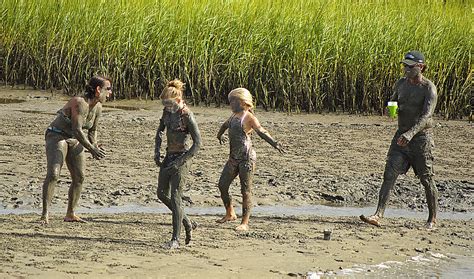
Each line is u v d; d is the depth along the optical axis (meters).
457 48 68.00
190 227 26.56
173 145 26.17
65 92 66.94
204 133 52.44
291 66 65.62
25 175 38.75
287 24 67.44
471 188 40.47
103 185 37.25
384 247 28.44
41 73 68.12
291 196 37.06
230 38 66.81
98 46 66.88
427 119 31.05
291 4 70.62
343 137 54.28
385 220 32.91
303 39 66.38
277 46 66.12
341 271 25.33
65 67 67.62
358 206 36.34
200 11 68.31
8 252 24.47
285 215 33.03
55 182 29.08
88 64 66.81
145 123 55.56
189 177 39.59
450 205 37.12
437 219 33.94
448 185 40.81
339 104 66.75
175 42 66.62
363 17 69.00
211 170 41.69
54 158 28.81
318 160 46.00
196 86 66.25
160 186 26.38
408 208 36.28
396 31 67.94
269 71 66.12
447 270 26.27
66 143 29.03
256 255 26.22
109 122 55.34
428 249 28.55
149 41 67.19
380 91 65.69
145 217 30.95
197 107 64.31
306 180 40.38
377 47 66.44
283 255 26.45
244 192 29.66
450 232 31.33
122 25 67.75
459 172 44.66
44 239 26.42
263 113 63.69
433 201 31.89
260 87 66.19
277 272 24.58
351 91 65.94
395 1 73.19
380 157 47.97
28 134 49.66
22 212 31.92
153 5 69.44
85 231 27.94
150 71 66.69
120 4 69.44
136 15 68.12
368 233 30.34
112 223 29.59
